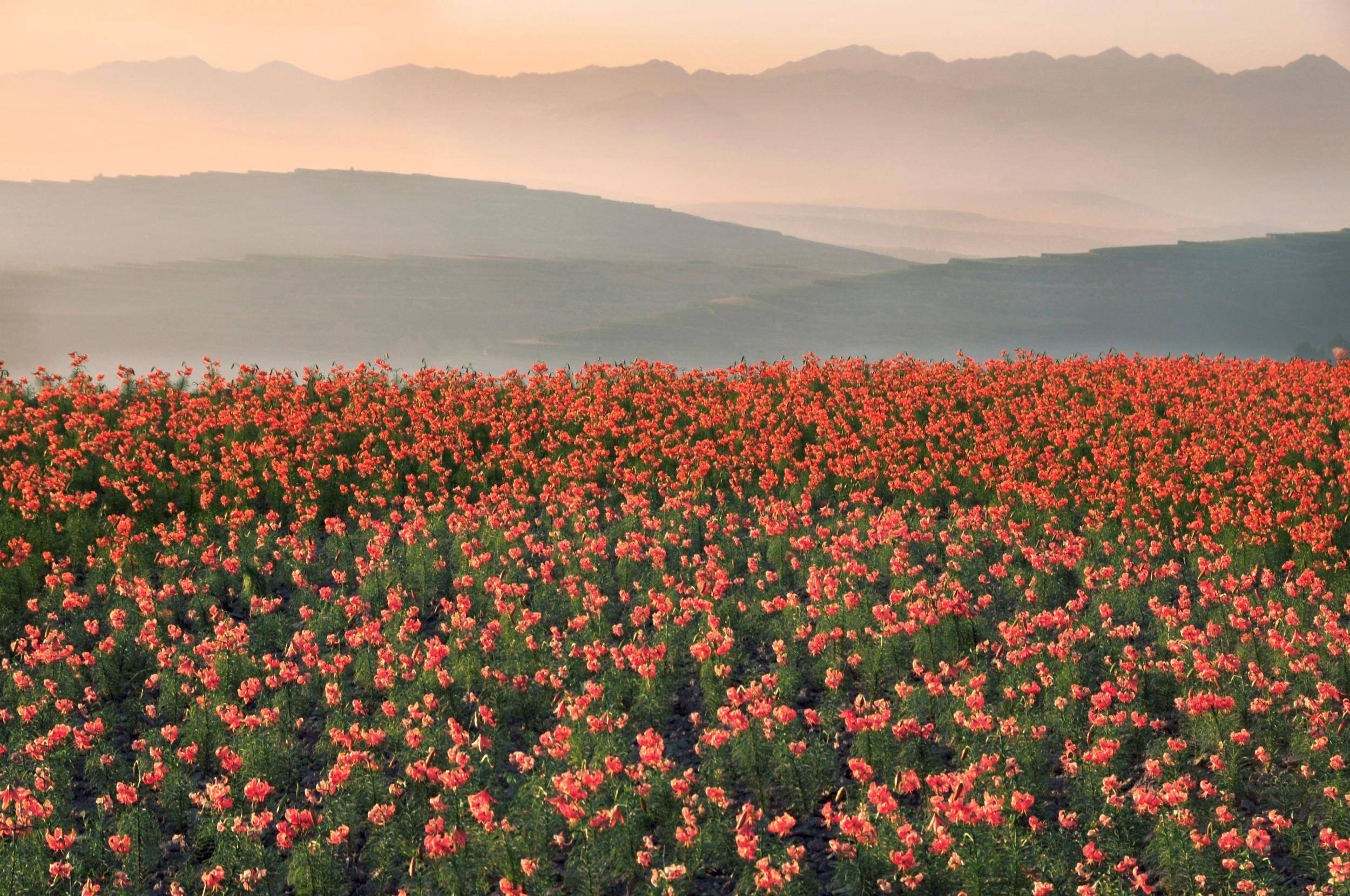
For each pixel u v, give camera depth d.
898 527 14.25
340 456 19.08
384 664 10.41
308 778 9.14
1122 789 8.26
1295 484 15.27
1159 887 7.00
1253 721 8.90
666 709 10.09
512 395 23.16
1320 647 10.10
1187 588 12.91
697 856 7.38
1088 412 20.50
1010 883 6.77
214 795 7.74
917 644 10.85
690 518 16.00
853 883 6.99
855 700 9.73
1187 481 16.45
